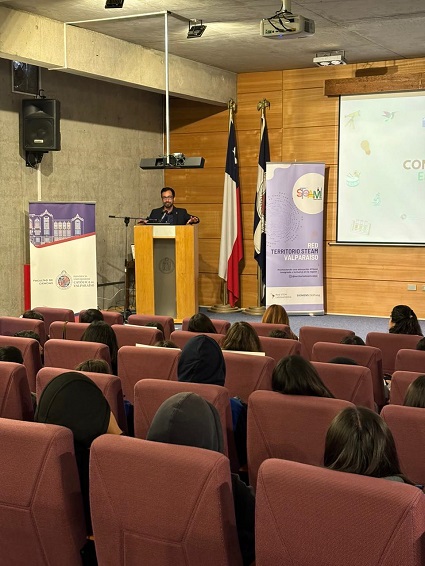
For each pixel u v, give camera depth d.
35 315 6.38
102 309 11.62
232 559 2.15
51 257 9.89
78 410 2.54
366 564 1.88
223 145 12.20
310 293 11.34
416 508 1.81
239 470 3.41
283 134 11.74
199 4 7.89
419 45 9.89
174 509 2.13
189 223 10.07
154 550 2.21
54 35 8.61
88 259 10.14
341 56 10.18
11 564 2.54
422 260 10.99
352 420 2.08
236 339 4.58
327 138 11.44
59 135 9.84
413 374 3.74
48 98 9.97
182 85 10.78
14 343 4.77
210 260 12.48
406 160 10.96
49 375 3.42
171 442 2.26
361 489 1.87
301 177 11.13
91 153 11.21
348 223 11.40
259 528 2.03
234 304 12.08
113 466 2.20
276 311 6.39
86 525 2.54
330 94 11.19
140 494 2.18
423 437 2.88
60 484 2.35
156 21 8.62
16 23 8.11
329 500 1.91
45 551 2.45
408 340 5.46
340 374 3.79
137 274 10.11
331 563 1.93
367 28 8.92
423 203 10.91
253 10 8.12
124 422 3.39
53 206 9.84
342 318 11.16
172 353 4.23
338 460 2.06
